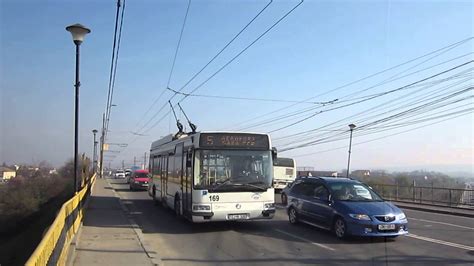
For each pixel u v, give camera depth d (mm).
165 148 20891
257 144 15031
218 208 14250
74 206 12914
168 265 9805
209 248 11828
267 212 14766
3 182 46000
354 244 12438
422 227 16625
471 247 12117
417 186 30844
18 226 33219
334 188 14273
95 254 10336
